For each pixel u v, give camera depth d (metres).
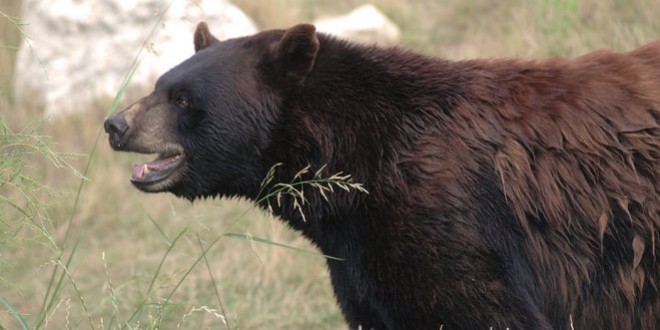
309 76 9.38
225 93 9.33
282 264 14.70
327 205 9.31
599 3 17.77
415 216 8.86
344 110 9.28
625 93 9.09
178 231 16.39
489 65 9.48
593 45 16.77
